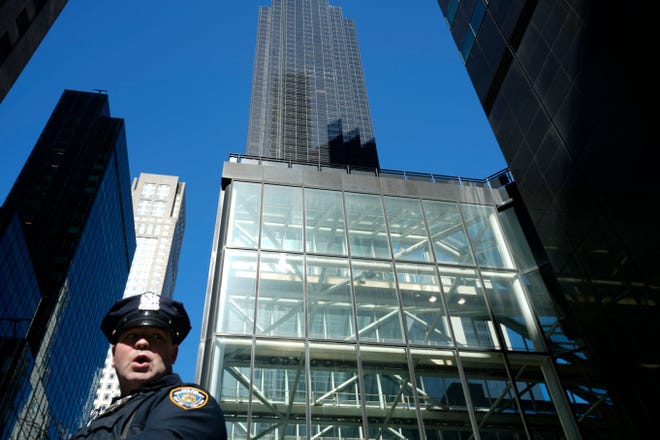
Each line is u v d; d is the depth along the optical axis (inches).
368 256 768.9
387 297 721.0
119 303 94.7
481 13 976.3
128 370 83.0
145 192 7519.7
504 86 891.4
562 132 732.7
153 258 6756.9
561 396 649.0
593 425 608.1
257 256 727.7
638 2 593.6
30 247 2994.6
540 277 778.8
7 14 1305.4
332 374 623.2
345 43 5462.6
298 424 573.6
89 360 3720.5
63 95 4151.1
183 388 69.9
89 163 3649.1
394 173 922.1
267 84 4933.6
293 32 5413.4
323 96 4813.0
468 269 786.8
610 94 638.5
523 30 834.8
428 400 620.7
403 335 680.4
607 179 643.5
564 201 727.7
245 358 618.2
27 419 2566.4
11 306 2134.6
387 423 592.7
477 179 946.7
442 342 684.1
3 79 1337.4
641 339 581.0
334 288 714.8
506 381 657.0
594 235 666.8
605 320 641.0
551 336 708.7
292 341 643.5
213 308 660.1
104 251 3833.7
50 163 3597.4
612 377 618.8
